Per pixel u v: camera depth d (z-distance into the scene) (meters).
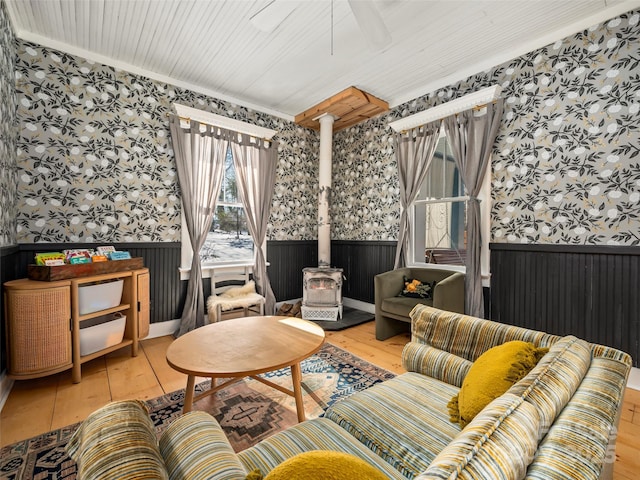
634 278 2.23
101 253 2.71
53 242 2.69
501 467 0.48
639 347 2.21
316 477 0.54
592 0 2.22
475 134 3.06
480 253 3.04
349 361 2.65
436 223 3.66
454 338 1.54
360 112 4.05
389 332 3.27
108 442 0.68
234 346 1.78
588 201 2.44
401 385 1.43
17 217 2.51
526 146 2.77
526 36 2.64
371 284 4.22
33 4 2.23
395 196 3.93
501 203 2.94
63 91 2.73
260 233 4.00
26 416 1.82
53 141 2.69
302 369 2.48
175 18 2.40
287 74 3.27
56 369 2.14
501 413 0.60
